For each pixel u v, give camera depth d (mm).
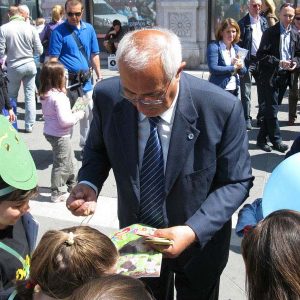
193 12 11891
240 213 2471
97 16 12875
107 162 2547
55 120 4855
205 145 2205
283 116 8289
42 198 5090
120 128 2275
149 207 2318
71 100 6172
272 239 1511
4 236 2084
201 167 2229
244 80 7246
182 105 2170
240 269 3795
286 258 1468
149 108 1965
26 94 7461
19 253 2111
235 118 2217
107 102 2303
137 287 1288
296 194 2100
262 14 8203
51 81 4848
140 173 2295
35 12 12836
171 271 2545
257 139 6609
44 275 1749
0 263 1996
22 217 2250
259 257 1509
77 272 1729
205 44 12133
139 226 2180
